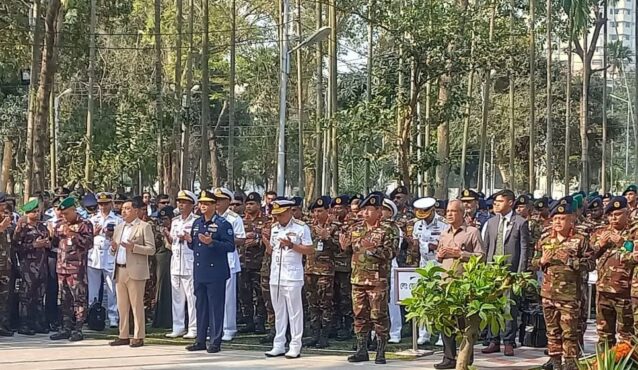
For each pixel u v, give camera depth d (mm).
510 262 10930
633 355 7734
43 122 19516
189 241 12023
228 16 32000
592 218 14156
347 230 11281
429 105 19422
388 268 10656
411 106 17875
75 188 23688
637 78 19391
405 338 12625
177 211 14930
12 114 37250
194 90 40500
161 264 13516
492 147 40312
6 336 12531
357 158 19812
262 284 12039
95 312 13219
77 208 14312
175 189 34375
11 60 24812
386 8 17719
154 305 13602
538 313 11680
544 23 28109
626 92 56312
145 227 11727
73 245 12203
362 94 24875
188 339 12453
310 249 10992
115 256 11797
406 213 14156
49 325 13070
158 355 11031
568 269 9180
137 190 38375
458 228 10195
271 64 38000
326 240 11898
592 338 12680
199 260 11289
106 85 32281
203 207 11305
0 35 23375
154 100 26016
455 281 7652
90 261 13391
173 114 25719
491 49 17984
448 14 17422
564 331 9195
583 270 9156
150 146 26281
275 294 10984
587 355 10570
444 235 10344
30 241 12719
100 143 29953
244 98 42219
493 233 11188
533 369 10047
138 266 11656
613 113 55844
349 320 12594
